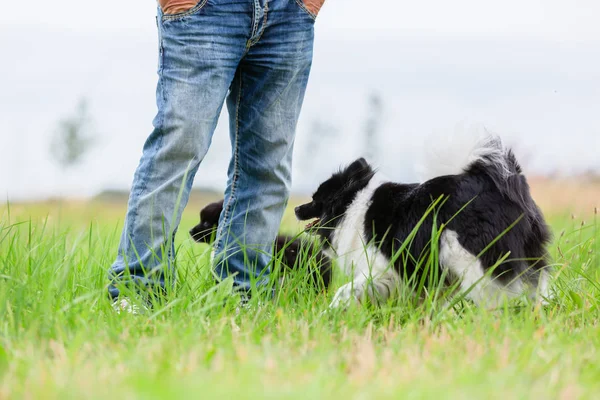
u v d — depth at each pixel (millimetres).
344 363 3090
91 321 3656
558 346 3389
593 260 5832
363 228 5191
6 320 3629
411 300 4738
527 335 3531
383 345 3613
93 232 6605
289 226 7168
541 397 2516
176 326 3479
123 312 3918
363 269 5141
